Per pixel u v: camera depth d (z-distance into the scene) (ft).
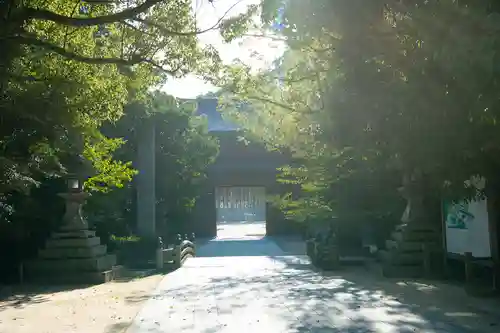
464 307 31.50
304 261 62.80
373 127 25.50
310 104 45.34
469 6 19.54
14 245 51.70
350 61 25.03
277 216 123.13
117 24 33.73
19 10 22.80
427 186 37.83
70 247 47.93
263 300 35.86
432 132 22.47
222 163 120.98
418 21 21.08
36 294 41.22
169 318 30.50
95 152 50.57
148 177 79.36
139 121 74.74
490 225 36.19
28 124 35.81
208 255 79.97
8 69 29.66
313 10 25.54
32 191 52.03
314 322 28.40
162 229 83.35
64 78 34.22
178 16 31.40
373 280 44.57
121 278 51.06
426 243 45.19
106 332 27.35
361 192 59.52
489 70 18.03
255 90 50.08
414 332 25.72
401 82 23.35
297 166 78.18
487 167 24.98
